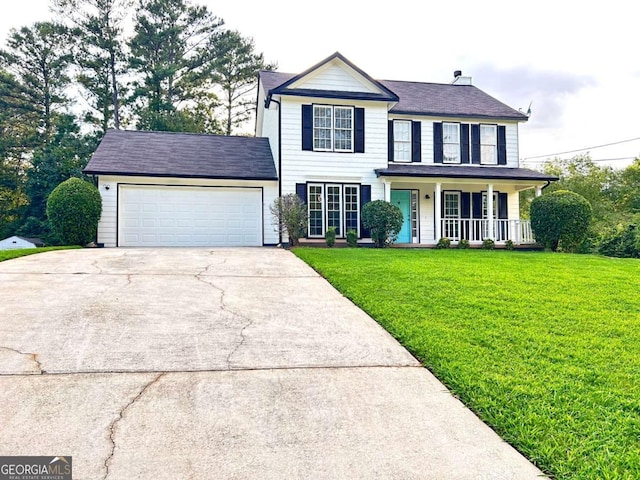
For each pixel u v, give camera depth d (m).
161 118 27.64
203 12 31.61
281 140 15.97
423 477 2.80
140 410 3.57
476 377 4.18
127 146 16.78
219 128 33.69
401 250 13.63
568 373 4.29
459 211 18.67
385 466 2.90
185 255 11.64
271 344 5.13
